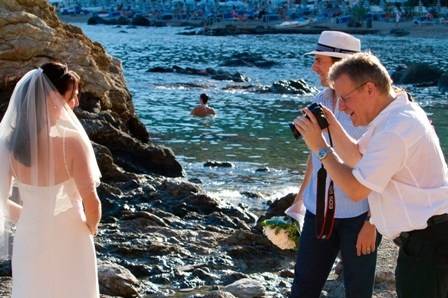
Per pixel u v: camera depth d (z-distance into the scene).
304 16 117.81
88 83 16.94
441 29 95.12
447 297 5.37
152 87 34.34
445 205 5.29
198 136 22.27
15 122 6.03
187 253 10.59
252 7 127.88
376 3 117.06
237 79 38.88
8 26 16.73
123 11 137.62
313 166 6.62
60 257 6.08
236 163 18.61
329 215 6.24
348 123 6.49
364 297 6.36
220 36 88.56
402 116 5.30
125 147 15.70
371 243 6.25
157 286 9.45
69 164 6.07
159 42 74.25
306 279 6.51
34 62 16.66
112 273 9.05
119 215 12.18
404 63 52.47
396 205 5.32
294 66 48.75
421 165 5.29
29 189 6.04
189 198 12.88
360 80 5.39
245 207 13.80
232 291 8.96
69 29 18.56
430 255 5.29
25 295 6.05
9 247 7.08
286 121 25.20
